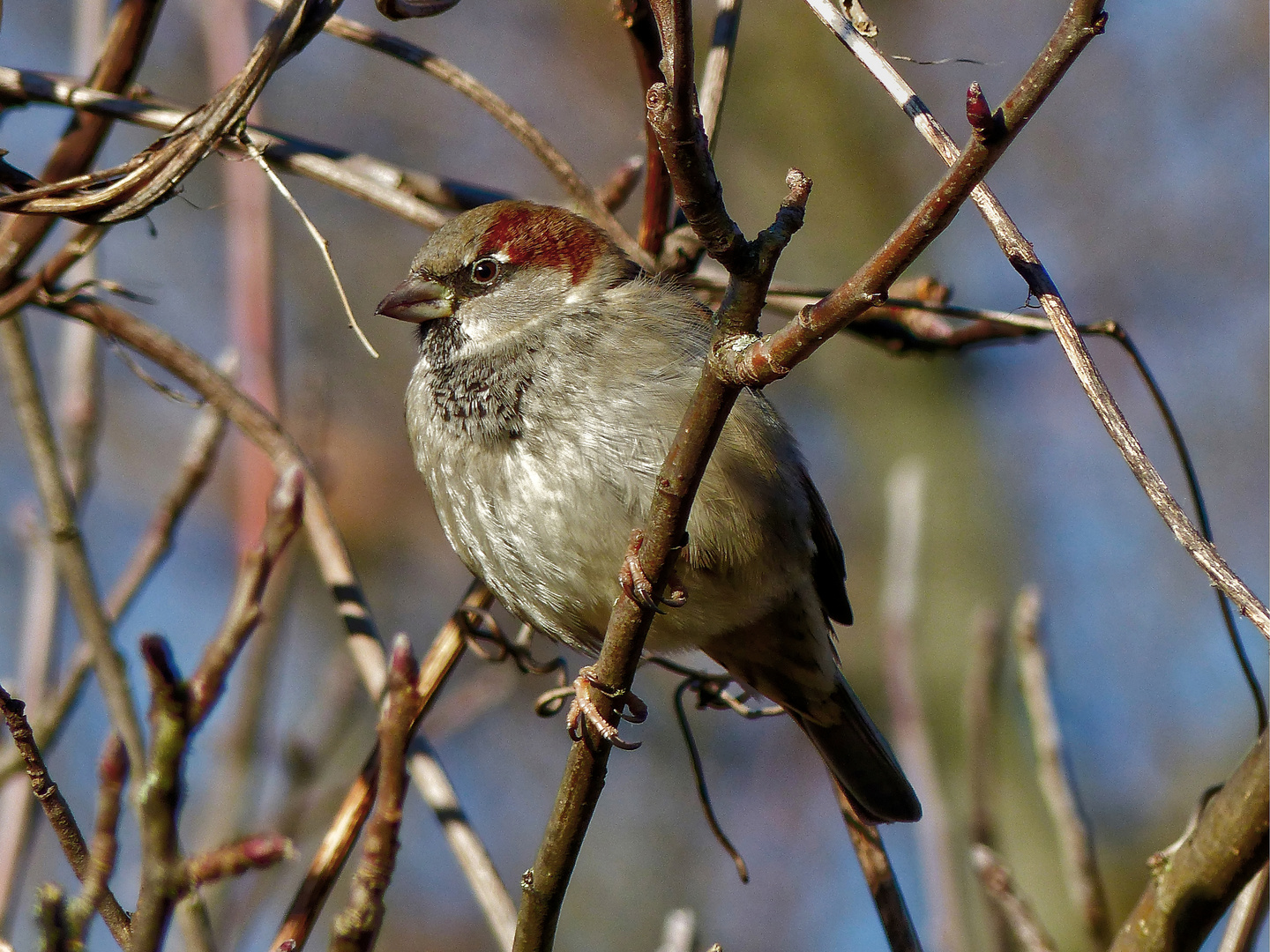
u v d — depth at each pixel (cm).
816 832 1401
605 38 1766
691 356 709
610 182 834
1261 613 471
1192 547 486
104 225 610
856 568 1833
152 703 390
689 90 442
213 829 748
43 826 870
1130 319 1736
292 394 1473
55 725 673
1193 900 557
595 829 1404
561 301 738
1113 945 575
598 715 562
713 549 707
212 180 1563
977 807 704
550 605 740
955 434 1830
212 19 823
